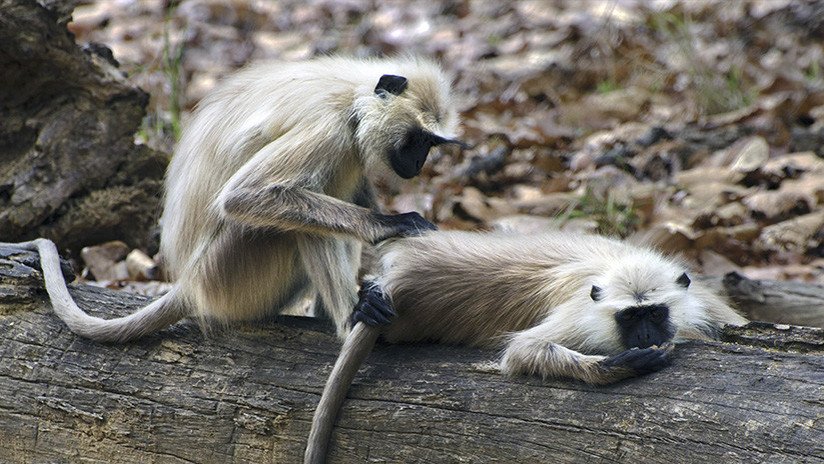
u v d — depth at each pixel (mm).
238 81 10844
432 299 9664
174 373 9648
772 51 23953
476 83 23172
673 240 14852
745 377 7848
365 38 26000
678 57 23328
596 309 9141
